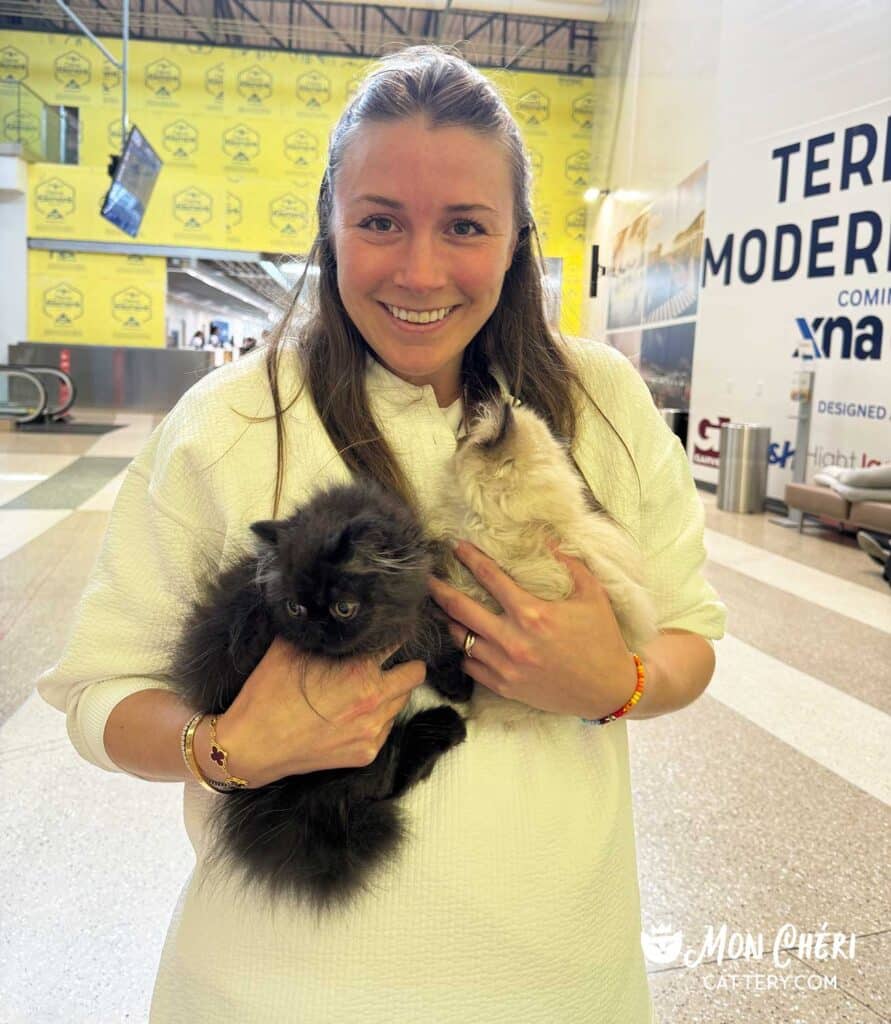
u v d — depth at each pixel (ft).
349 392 3.55
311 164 55.67
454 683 3.40
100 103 54.90
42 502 23.47
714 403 31.71
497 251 3.34
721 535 23.12
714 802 8.92
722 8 31.01
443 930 3.15
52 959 6.56
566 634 3.14
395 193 3.15
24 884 7.38
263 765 2.94
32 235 55.06
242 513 3.41
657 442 4.08
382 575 3.06
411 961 3.13
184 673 3.30
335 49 54.49
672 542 4.04
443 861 3.17
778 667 12.82
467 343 3.61
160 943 6.79
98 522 21.01
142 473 3.57
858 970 6.52
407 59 3.44
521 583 3.36
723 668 12.73
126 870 7.63
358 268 3.27
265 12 53.01
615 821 3.63
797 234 26.25
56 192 54.75
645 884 7.52
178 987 3.33
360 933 3.11
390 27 53.78
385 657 3.17
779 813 8.72
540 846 3.31
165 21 52.60
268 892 3.13
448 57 3.49
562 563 3.39
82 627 3.44
